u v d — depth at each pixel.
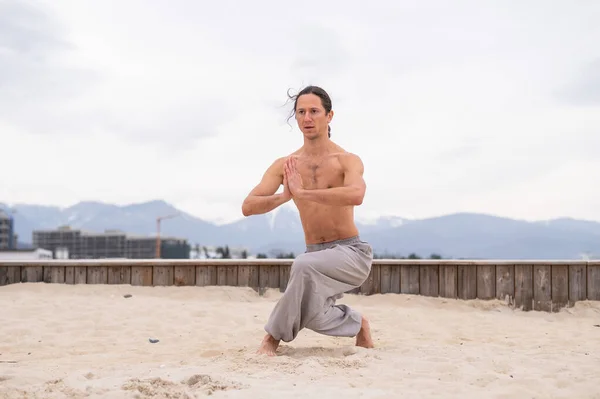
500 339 5.30
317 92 4.26
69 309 6.38
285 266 7.75
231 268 7.80
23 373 3.29
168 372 3.35
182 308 6.55
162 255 110.19
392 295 7.58
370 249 4.31
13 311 6.21
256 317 6.20
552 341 5.13
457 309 7.36
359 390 2.95
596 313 7.38
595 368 3.56
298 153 4.39
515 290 7.54
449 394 2.93
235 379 3.13
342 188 4.04
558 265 7.58
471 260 7.60
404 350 4.18
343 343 5.00
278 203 4.14
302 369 3.44
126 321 5.85
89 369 3.57
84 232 112.69
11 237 100.62
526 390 3.00
